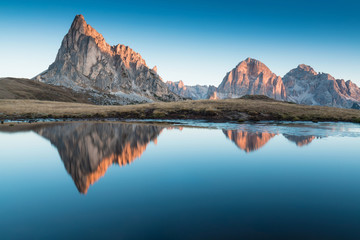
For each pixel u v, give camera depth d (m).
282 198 9.45
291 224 7.44
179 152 18.27
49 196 9.55
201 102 78.12
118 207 8.58
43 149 18.97
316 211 8.36
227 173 12.81
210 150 19.16
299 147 20.86
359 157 16.69
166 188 10.50
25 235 6.83
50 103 91.88
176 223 7.46
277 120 52.88
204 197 9.50
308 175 12.55
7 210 8.34
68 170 13.17
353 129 36.47
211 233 6.93
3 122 43.22
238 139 25.34
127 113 61.31
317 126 41.06
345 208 8.59
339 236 6.79
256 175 12.48
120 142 22.75
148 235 6.84
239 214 8.09
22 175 12.23
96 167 13.87
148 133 29.62
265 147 20.77
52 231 7.02
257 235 6.81
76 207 8.58
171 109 64.31
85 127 36.25
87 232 6.98
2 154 17.16
